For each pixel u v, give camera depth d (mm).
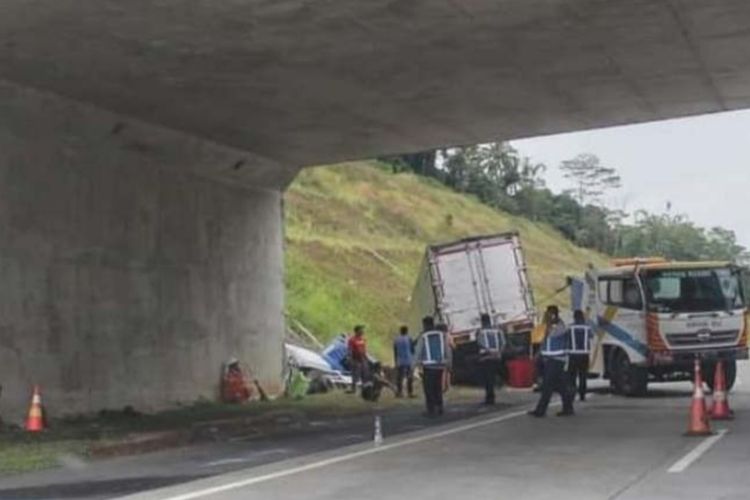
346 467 15633
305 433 22078
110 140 24719
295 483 14031
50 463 16953
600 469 15000
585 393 29328
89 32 18969
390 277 66812
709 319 30172
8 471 16078
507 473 14695
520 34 20109
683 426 21219
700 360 29812
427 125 27859
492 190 111812
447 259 37812
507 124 28203
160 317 26547
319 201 76625
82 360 23672
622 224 133750
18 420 21734
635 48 21422
